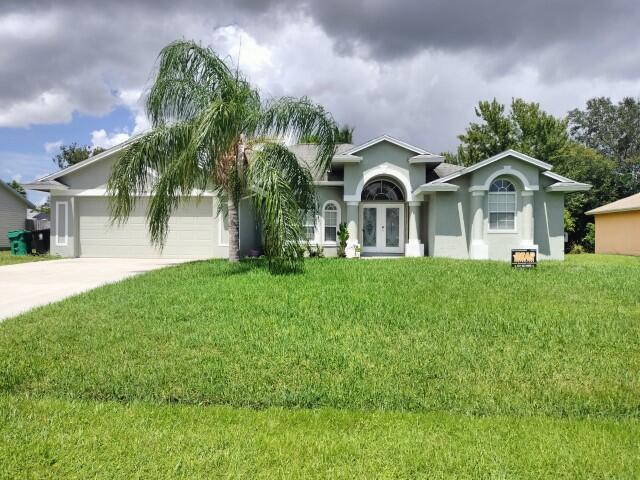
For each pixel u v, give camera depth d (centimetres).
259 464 295
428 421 361
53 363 493
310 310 711
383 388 434
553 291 869
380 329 619
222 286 895
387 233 1945
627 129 4866
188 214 1744
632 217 2397
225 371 471
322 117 1218
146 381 446
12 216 2956
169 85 1122
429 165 2041
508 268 1180
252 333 598
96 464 294
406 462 297
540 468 290
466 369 482
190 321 657
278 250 1035
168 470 287
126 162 1134
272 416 371
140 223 1766
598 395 422
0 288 980
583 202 3114
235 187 1231
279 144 1219
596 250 2769
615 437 333
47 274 1218
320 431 343
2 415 364
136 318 676
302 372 474
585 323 648
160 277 1037
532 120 3359
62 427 345
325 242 1906
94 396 419
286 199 1065
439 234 1702
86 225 1783
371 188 1938
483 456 304
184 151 1048
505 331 614
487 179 1664
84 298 818
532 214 1673
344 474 283
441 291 855
